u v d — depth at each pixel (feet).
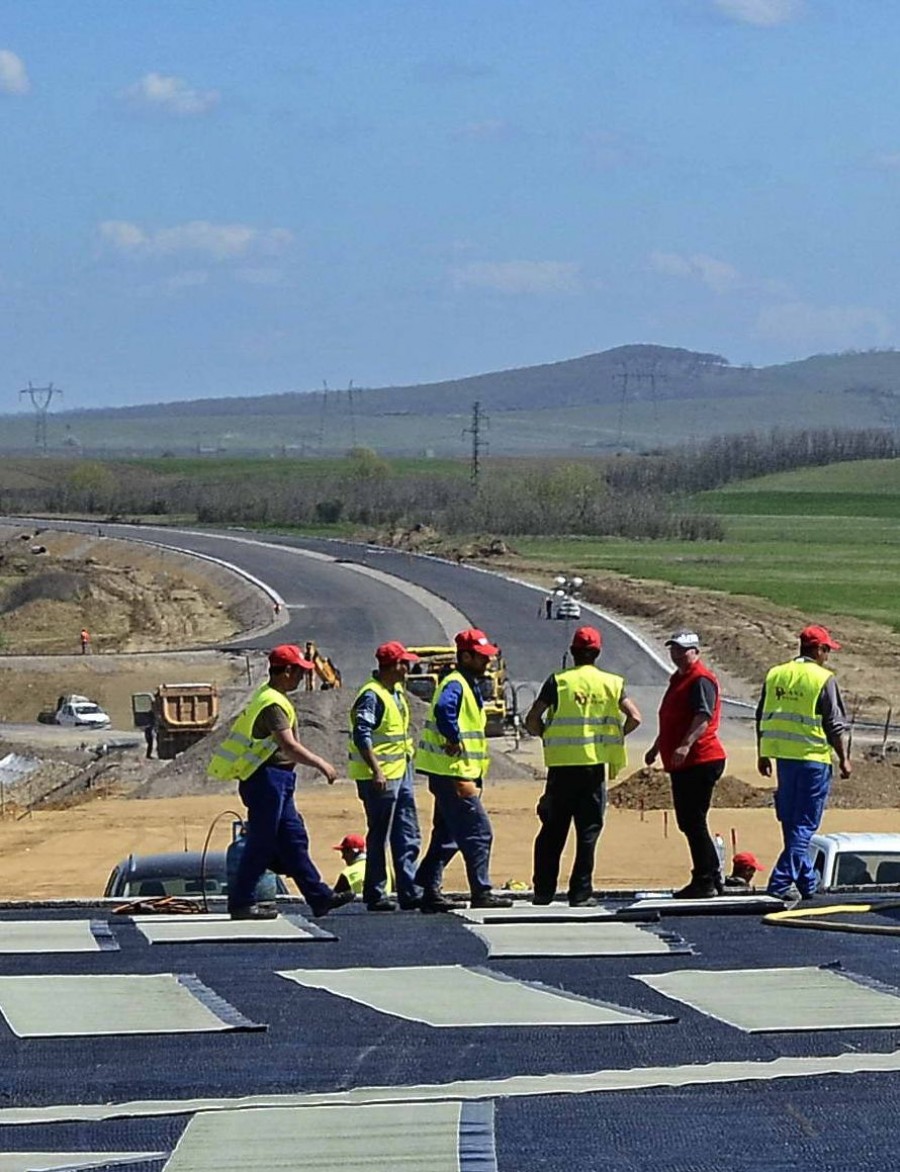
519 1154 75.15
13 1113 83.61
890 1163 73.72
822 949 123.95
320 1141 77.36
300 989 110.73
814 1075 86.69
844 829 326.03
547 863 147.54
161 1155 76.23
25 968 119.55
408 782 149.59
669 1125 78.84
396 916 141.49
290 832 140.05
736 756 448.24
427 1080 88.48
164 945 127.85
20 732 583.17
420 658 514.27
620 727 146.41
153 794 424.05
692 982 111.55
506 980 113.29
